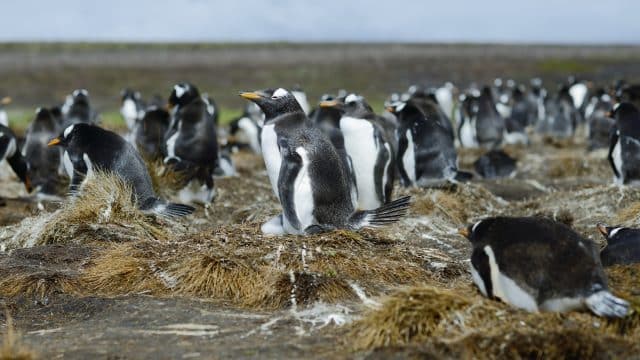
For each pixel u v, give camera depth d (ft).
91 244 28.78
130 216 30.40
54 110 59.67
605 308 17.69
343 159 29.32
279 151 25.91
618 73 171.01
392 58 215.31
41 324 21.85
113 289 24.21
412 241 30.30
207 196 38.40
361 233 26.04
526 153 67.10
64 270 25.75
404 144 40.29
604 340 17.75
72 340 19.94
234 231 27.09
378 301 20.57
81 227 29.55
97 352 18.92
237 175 47.78
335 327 20.21
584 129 98.12
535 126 97.60
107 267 25.05
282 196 25.58
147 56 225.97
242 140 68.74
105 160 31.35
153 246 26.32
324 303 22.20
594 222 34.50
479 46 286.25
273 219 27.43
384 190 33.47
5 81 148.66
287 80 156.87
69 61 201.77
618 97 61.93
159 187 36.17
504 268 19.02
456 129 82.74
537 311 18.61
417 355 17.58
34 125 41.75
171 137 38.42
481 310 18.65
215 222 35.24
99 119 68.80
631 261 23.18
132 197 31.37
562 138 83.51
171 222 31.58
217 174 46.60
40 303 23.35
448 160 39.96
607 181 47.01
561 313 18.42
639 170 37.81
